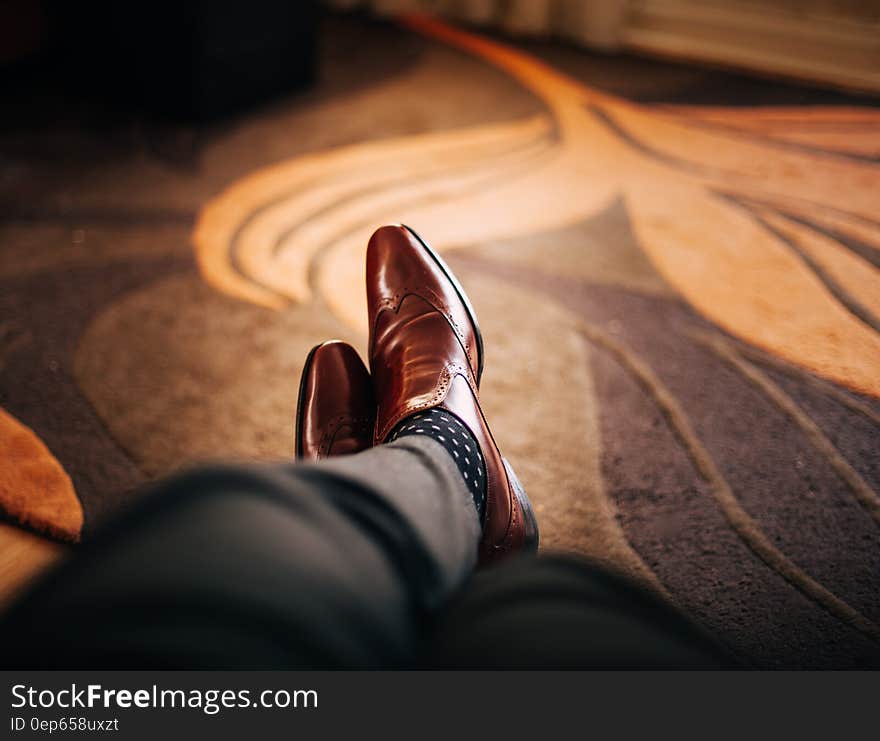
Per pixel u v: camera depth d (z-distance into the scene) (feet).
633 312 3.66
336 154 5.09
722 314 3.64
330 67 6.57
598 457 2.89
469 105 5.94
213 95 5.25
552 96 6.14
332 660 0.69
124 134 5.15
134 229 4.18
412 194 4.63
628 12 7.25
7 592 2.36
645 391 3.19
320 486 0.95
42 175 4.63
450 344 2.72
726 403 3.13
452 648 0.85
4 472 2.72
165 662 0.60
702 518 2.64
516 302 3.71
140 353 3.31
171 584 0.67
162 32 5.00
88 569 0.68
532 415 3.07
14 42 5.65
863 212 4.48
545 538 2.57
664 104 6.06
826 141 5.40
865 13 6.45
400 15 7.91
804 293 3.79
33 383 3.13
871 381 3.24
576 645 0.83
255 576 0.71
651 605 0.98
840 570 2.47
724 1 6.89
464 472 1.98
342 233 4.23
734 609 2.35
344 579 0.80
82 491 2.67
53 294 3.65
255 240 4.14
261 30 5.39
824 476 2.79
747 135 5.50
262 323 3.52
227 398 3.10
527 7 7.41
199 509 0.77
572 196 4.66
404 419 2.28
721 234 4.28
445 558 1.07
